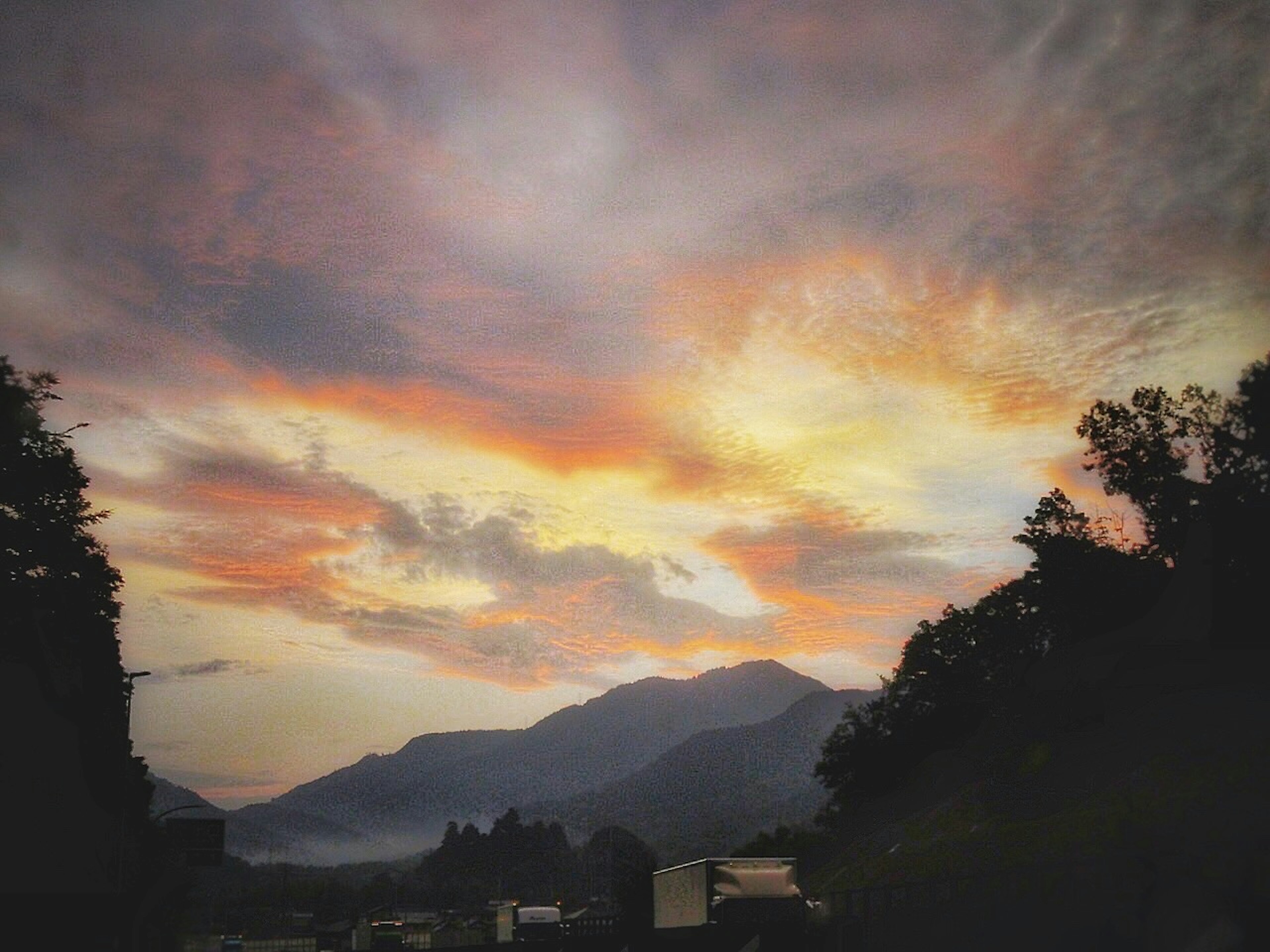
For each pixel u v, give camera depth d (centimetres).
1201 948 2195
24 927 2867
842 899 4350
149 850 4838
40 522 6344
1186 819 2870
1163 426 6506
